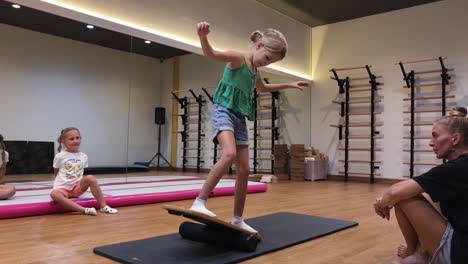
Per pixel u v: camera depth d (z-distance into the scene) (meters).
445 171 1.30
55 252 1.77
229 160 1.78
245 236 1.79
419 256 1.50
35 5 3.94
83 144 5.68
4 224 2.39
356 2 6.24
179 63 6.29
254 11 6.36
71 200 2.86
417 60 6.24
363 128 6.74
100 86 5.76
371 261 1.72
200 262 1.62
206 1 5.64
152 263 1.59
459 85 5.83
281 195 4.26
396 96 6.41
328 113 7.21
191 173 6.26
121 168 6.06
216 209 3.12
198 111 6.23
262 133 6.72
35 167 4.93
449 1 5.98
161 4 5.10
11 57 4.81
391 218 2.82
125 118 6.09
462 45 5.83
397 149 6.34
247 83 1.94
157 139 6.32
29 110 5.00
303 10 6.68
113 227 2.35
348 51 7.05
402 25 6.44
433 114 6.00
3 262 1.60
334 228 2.37
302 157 6.73
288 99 7.04
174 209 1.60
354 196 4.25
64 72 5.36
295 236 2.14
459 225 1.28
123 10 4.70
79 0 4.30
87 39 5.26
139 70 6.13
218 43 5.78
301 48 7.29
